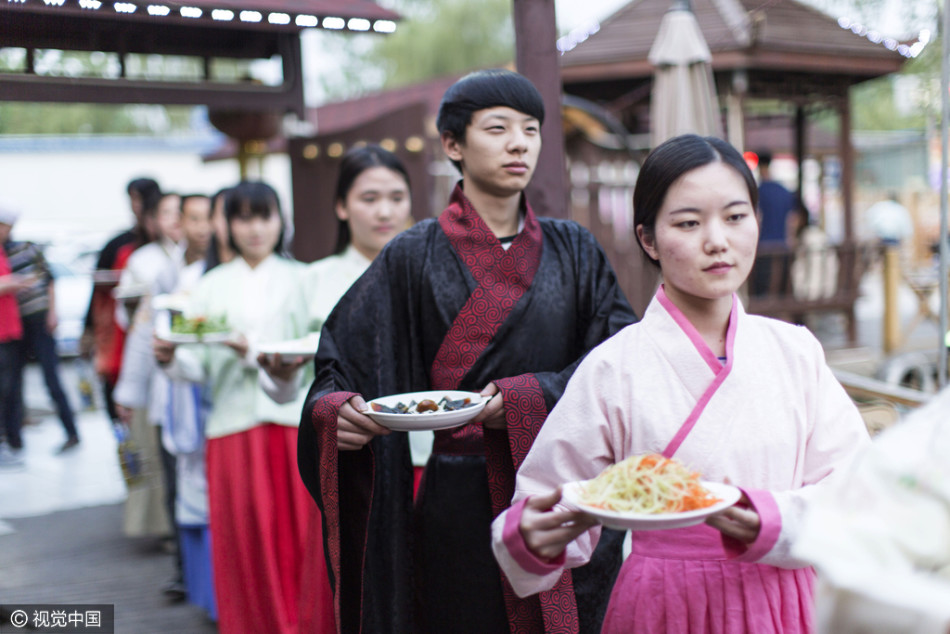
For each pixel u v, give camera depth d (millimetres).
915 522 960
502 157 2023
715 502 1315
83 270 11977
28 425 8031
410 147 5777
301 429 2078
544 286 2092
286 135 6352
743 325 1554
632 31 7691
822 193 10688
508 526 1441
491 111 2020
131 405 4496
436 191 6734
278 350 2701
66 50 3348
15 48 3207
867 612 940
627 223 7039
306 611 2463
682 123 4383
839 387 1573
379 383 2133
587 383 1603
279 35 4398
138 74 4184
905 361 5910
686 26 4414
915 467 978
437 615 2100
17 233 12578
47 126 15188
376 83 27297
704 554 1513
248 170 5984
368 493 2061
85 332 5328
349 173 3070
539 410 1916
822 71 7199
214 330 3137
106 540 4914
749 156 7207
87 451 6996
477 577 2047
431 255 2123
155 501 4633
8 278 6555
